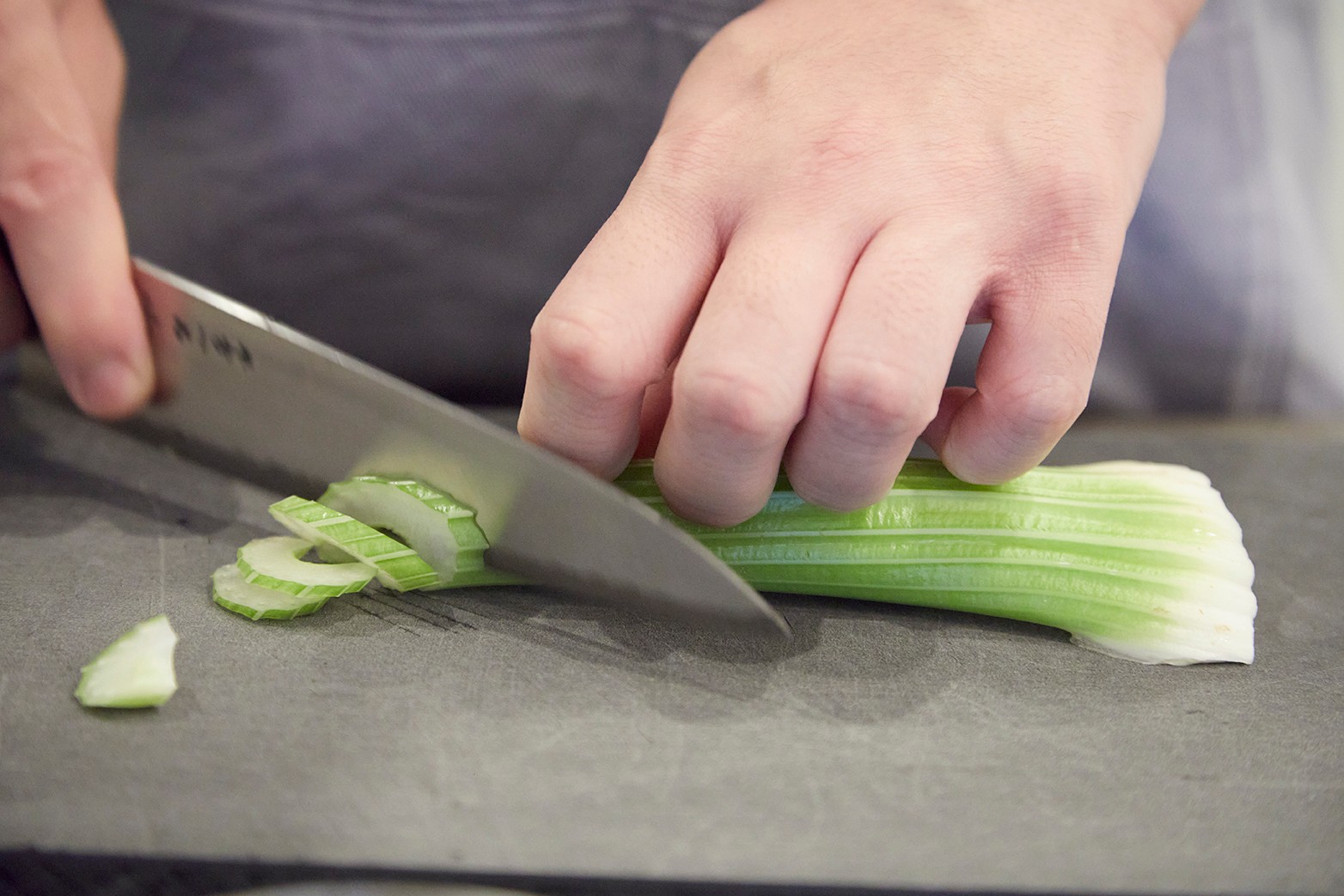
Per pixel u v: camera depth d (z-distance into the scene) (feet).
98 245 1.31
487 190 1.80
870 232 1.18
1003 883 1.06
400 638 1.23
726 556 1.27
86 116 1.36
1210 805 1.12
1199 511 1.29
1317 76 1.91
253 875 1.07
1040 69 1.25
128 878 1.07
